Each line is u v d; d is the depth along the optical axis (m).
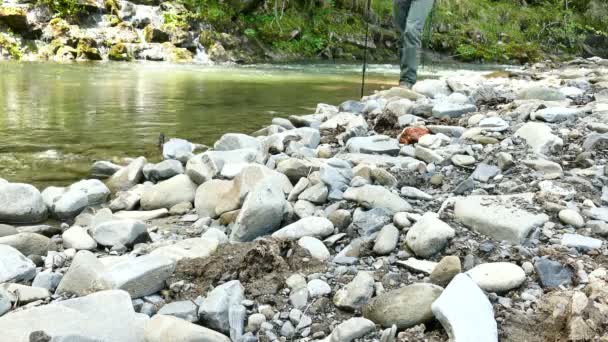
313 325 1.76
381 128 4.09
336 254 2.25
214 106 5.83
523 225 2.14
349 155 3.34
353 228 2.40
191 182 3.14
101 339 1.53
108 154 3.84
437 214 2.36
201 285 1.98
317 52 17.55
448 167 3.05
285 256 2.16
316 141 3.92
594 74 6.54
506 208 2.30
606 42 24.97
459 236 2.18
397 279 1.96
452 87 5.42
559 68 8.34
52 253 2.32
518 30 22.67
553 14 24.12
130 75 8.92
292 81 8.80
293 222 2.62
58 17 13.05
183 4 15.56
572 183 2.60
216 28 15.66
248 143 3.71
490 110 4.37
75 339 1.48
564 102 4.18
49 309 1.64
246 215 2.42
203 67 11.87
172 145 3.81
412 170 3.05
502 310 1.71
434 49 19.16
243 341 1.67
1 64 10.09
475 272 1.86
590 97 4.57
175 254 2.18
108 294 1.76
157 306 1.86
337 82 8.73
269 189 2.55
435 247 2.08
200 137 4.36
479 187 2.72
